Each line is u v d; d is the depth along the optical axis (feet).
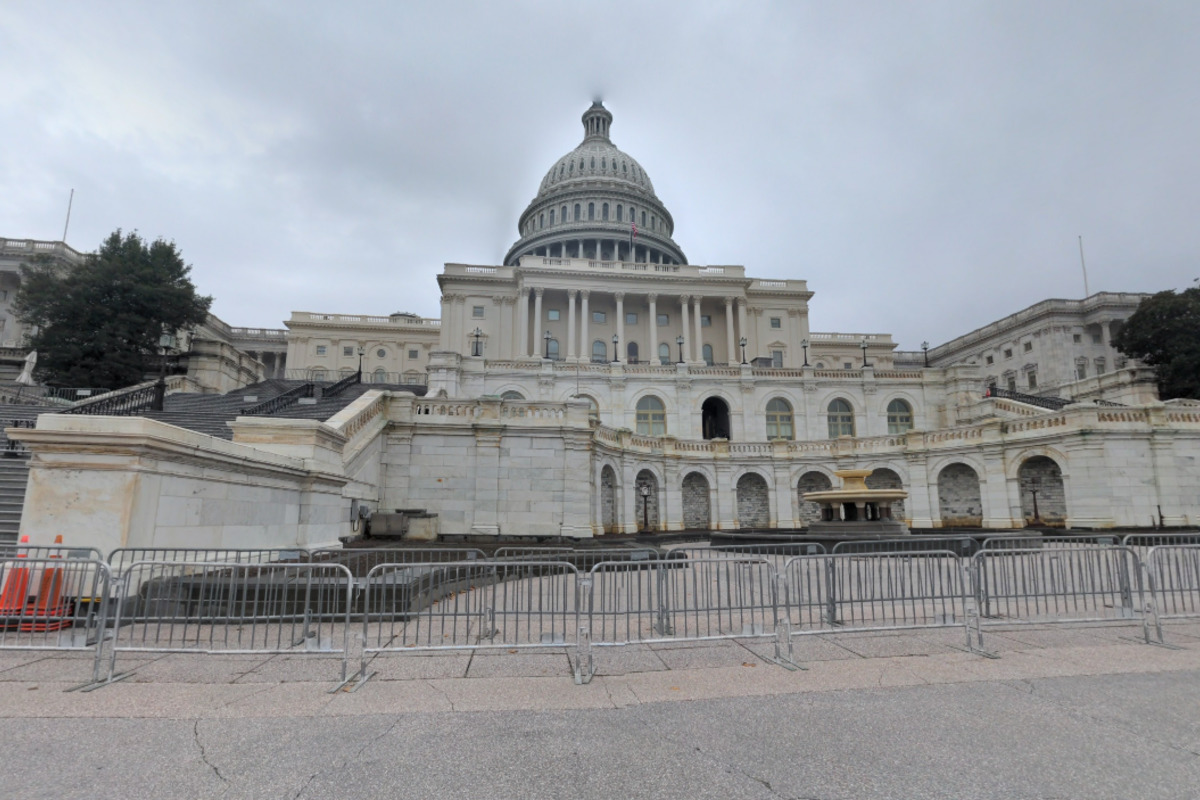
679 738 15.89
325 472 51.83
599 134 392.47
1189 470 89.20
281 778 13.46
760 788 13.14
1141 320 182.09
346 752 14.88
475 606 26.43
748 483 124.06
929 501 108.78
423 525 68.08
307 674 21.29
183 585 30.45
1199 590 32.22
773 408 148.66
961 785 13.24
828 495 78.18
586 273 239.09
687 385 146.20
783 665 22.81
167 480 33.04
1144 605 27.63
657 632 27.94
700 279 243.19
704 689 19.97
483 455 74.02
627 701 18.80
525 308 237.04
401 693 19.43
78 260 205.46
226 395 98.99
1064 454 91.15
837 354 304.91
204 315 158.61
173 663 22.35
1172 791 12.92
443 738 15.80
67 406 75.05
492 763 14.34
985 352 317.22
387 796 12.72
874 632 28.25
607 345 249.14
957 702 18.65
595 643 25.38
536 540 70.69
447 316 247.70
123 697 18.61
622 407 144.15
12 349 134.21
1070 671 21.97
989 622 29.32
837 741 15.67
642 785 13.26
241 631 23.62
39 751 14.65
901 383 149.59
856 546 67.51
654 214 346.13
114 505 30.07
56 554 29.07
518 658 23.75
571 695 19.34
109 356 133.80
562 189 343.26
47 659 22.52
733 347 242.17
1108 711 17.81
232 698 18.71
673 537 95.40
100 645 19.95
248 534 41.60
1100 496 86.89
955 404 146.00
